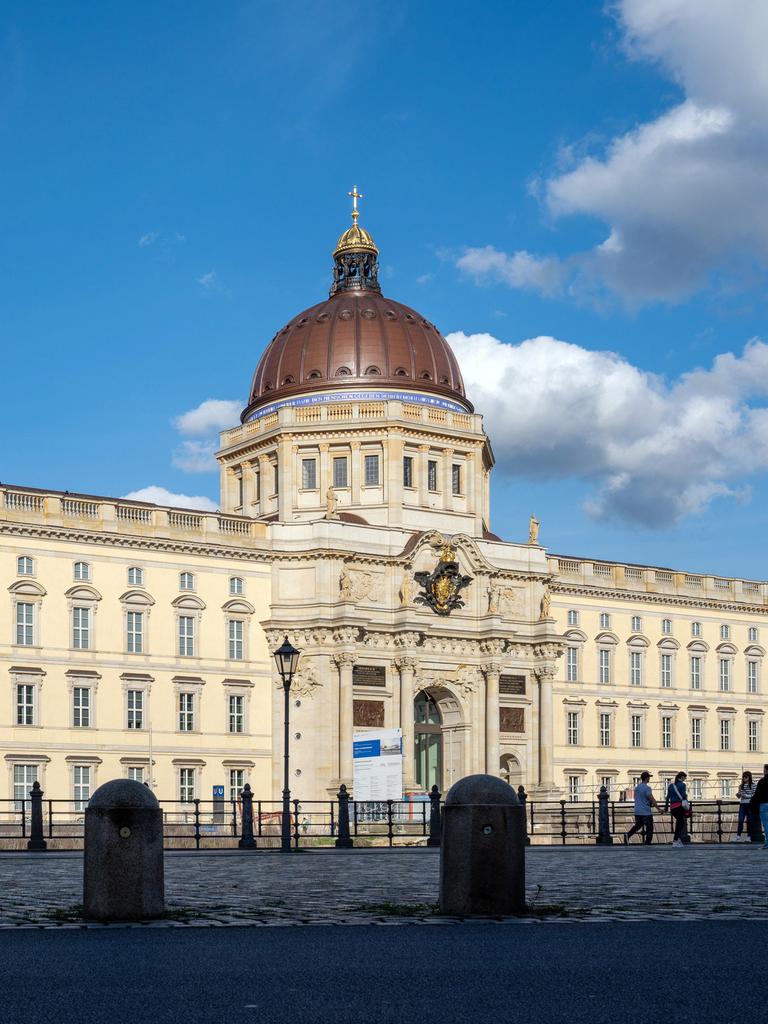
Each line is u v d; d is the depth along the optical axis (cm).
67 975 1769
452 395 13475
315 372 13350
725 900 2750
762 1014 1461
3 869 4156
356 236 14562
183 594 11138
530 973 1748
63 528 10538
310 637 11575
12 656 10231
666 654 13975
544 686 12688
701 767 14025
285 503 12850
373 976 1739
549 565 13262
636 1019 1437
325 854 5619
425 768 12612
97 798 2466
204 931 2259
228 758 11200
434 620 12156
